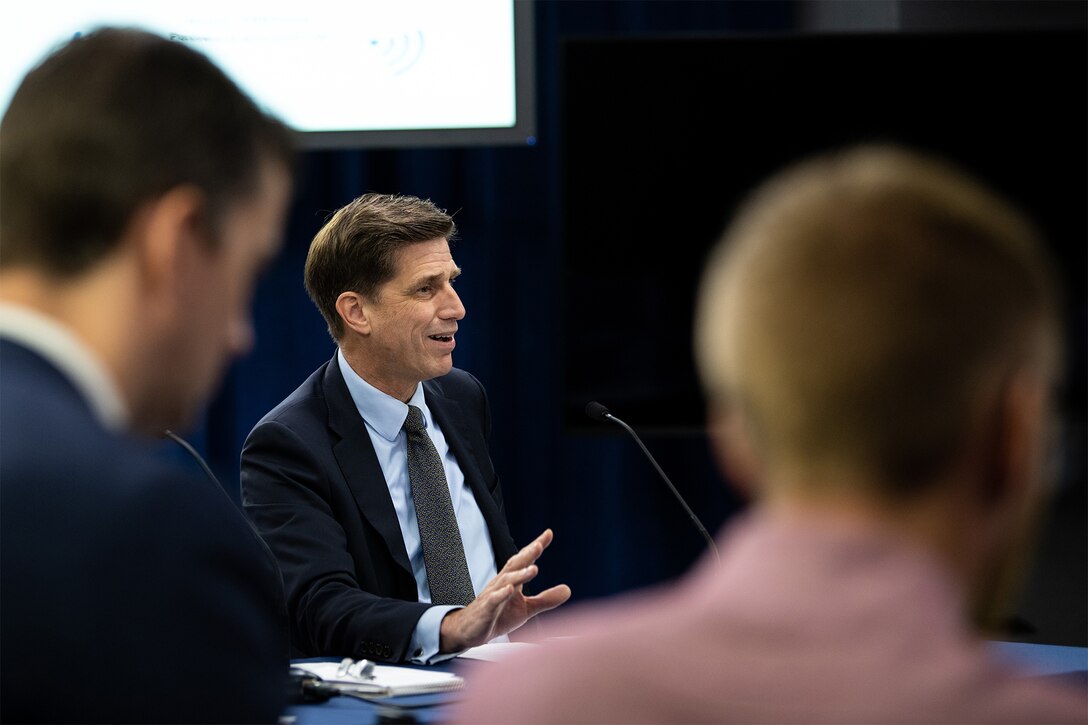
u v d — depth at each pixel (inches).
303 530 200.5
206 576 66.1
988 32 308.7
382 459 218.8
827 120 312.3
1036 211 307.7
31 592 61.2
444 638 173.3
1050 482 49.1
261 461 209.0
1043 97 307.7
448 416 236.1
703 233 316.2
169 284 70.3
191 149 70.3
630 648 47.4
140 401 72.6
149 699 63.0
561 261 319.6
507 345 360.8
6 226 69.2
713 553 205.8
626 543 362.6
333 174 358.0
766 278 46.6
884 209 46.1
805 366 45.1
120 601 62.7
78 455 64.4
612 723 46.0
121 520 63.8
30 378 66.1
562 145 318.7
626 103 317.4
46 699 60.9
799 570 46.3
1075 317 300.4
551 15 355.6
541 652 50.1
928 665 44.2
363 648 179.0
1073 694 45.6
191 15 301.0
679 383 316.8
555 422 361.7
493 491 238.1
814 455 45.9
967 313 44.3
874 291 44.6
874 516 46.3
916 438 44.6
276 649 71.4
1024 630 209.8
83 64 70.9
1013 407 45.3
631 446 363.3
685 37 314.5
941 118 310.0
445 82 303.7
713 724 44.8
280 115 78.0
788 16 354.0
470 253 358.9
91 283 68.9
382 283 216.7
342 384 221.0
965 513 46.5
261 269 77.7
